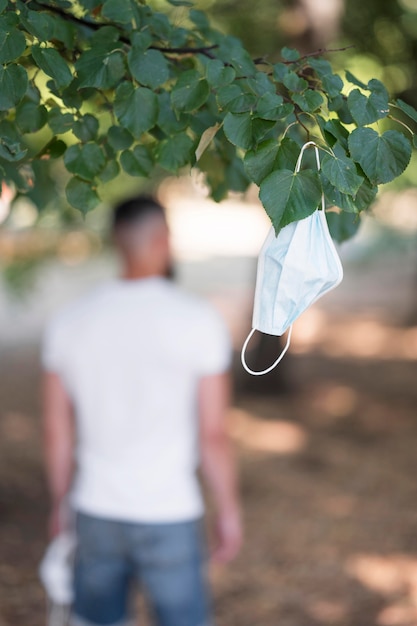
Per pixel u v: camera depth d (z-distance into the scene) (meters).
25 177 2.23
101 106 2.20
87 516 2.79
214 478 2.94
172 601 2.79
